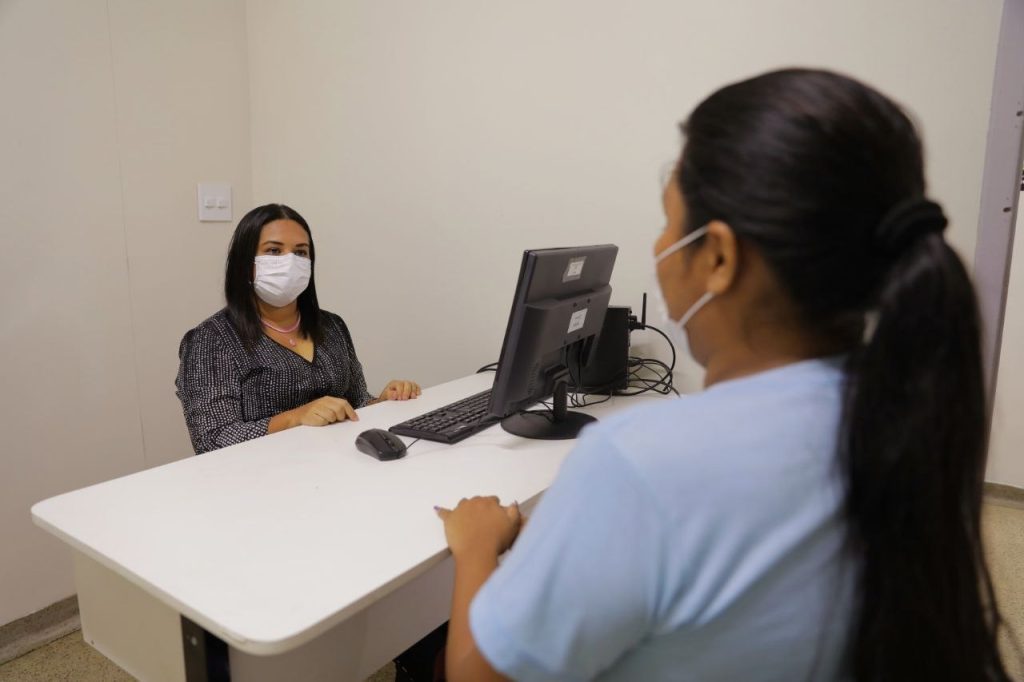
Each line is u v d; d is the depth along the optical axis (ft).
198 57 7.73
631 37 5.97
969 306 1.64
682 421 1.73
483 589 1.91
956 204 4.94
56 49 6.41
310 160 8.15
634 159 6.10
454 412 4.93
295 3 7.88
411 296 7.70
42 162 6.41
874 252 1.68
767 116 1.70
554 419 4.82
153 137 7.34
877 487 1.61
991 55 4.69
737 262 1.81
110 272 7.06
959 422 1.62
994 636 1.81
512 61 6.62
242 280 5.59
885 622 1.64
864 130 1.64
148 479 3.83
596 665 1.76
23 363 6.44
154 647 3.20
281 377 5.64
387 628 3.77
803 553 1.66
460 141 7.06
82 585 3.57
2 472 6.37
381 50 7.41
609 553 1.66
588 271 4.65
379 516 3.39
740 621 1.68
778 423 1.69
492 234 7.02
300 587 2.74
